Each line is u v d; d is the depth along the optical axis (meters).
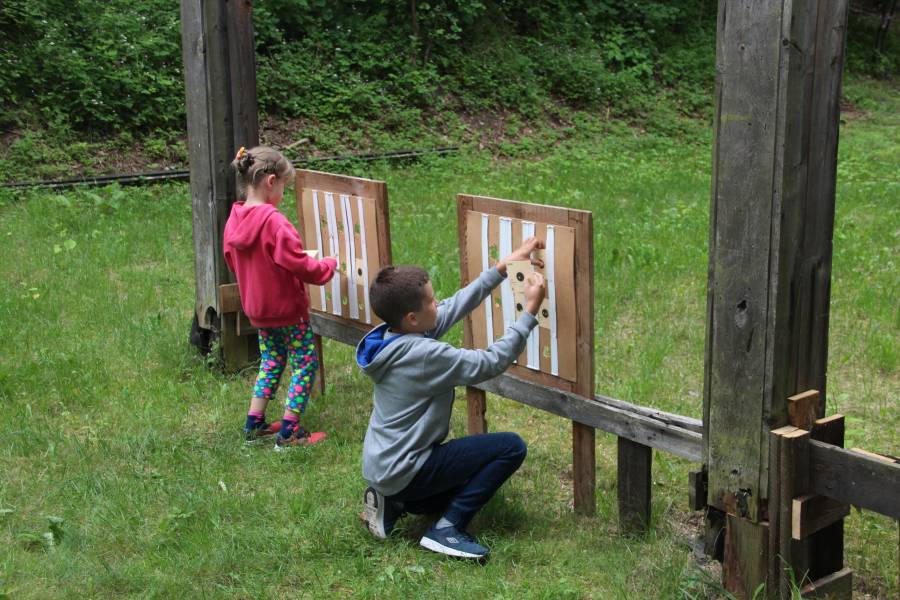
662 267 7.61
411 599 3.13
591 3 19.64
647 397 5.13
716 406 2.96
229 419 4.80
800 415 2.83
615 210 10.17
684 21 20.69
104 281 7.19
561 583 3.18
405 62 16.11
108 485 3.97
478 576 3.28
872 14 24.03
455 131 14.93
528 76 17.08
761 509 2.88
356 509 3.78
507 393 3.97
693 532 3.67
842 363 5.60
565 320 3.63
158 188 10.95
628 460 3.55
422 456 3.40
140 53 13.51
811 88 2.64
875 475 2.66
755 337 2.80
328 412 4.93
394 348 3.32
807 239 2.75
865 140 16.28
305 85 14.43
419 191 11.24
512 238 3.77
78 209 9.57
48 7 13.28
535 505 3.88
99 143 12.33
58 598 3.15
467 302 3.67
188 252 8.32
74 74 12.55
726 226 2.82
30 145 11.56
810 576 2.99
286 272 4.32
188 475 4.08
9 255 7.91
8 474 4.09
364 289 4.63
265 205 4.34
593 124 16.44
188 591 3.20
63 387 5.05
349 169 12.76
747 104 2.69
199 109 5.30
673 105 18.06
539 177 12.48
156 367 5.49
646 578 3.24
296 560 3.39
